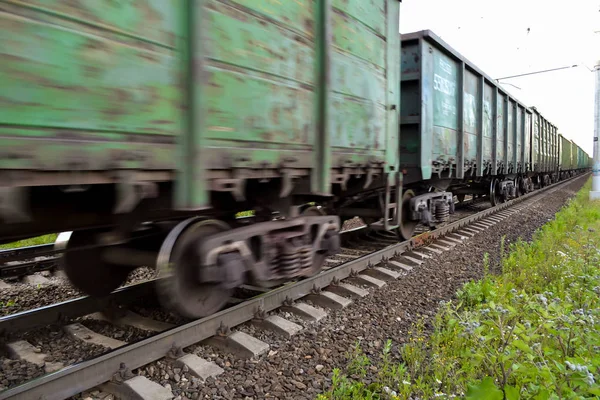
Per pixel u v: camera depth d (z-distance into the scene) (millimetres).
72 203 3232
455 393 3070
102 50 2438
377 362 3658
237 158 3348
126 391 2896
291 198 4602
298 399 3068
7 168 2062
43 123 2184
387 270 6195
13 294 5152
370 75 5609
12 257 4152
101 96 2434
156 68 2738
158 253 3668
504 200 16234
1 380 3021
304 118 4227
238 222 4812
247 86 3463
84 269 4273
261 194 4602
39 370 3186
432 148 8508
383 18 6008
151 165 2721
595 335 3256
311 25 4348
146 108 2682
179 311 3680
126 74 2564
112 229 3924
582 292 4895
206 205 3104
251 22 3514
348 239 8086
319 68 4465
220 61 3193
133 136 2623
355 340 4039
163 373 3203
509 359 2963
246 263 3924
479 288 5273
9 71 2057
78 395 2877
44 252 4406
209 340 3764
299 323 4320
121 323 4047
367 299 5129
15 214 2182
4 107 2041
